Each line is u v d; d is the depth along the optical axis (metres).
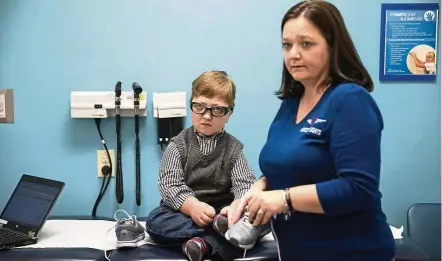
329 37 1.02
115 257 1.43
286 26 1.04
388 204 1.99
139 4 1.91
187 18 1.92
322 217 1.04
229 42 1.93
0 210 1.97
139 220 1.87
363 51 1.93
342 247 1.02
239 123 1.96
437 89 1.94
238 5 1.91
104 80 1.94
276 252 1.42
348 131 0.96
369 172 0.94
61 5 1.90
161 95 1.90
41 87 1.94
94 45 1.92
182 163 1.62
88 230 1.71
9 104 1.94
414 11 1.90
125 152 1.96
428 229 1.82
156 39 1.93
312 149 1.01
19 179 1.94
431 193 1.98
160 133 1.93
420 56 1.92
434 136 1.97
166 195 1.57
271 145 1.12
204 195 1.61
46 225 1.77
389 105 1.96
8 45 1.92
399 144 1.97
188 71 1.94
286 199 0.98
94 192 1.99
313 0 1.04
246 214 1.09
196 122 1.59
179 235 1.48
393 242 1.07
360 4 1.91
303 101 1.14
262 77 1.94
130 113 1.93
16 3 1.90
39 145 1.96
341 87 1.01
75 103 1.89
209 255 1.43
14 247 1.51
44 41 1.92
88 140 1.96
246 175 1.63
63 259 1.40
